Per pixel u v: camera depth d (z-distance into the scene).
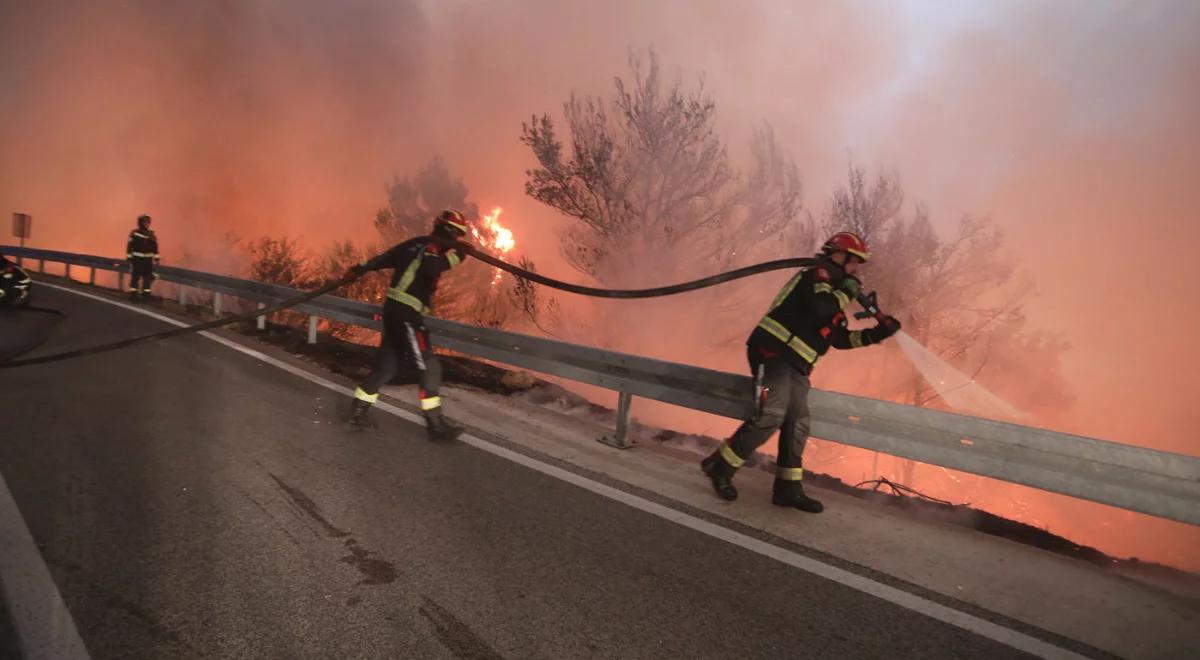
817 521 4.09
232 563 3.14
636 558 3.45
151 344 8.16
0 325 8.85
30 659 2.39
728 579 3.29
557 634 2.75
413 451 4.88
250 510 3.71
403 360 5.30
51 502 3.66
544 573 3.23
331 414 5.68
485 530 3.65
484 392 7.03
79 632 2.56
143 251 12.28
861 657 2.71
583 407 6.83
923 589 3.30
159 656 2.46
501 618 2.83
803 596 3.17
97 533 3.34
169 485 3.98
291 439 4.95
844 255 4.12
